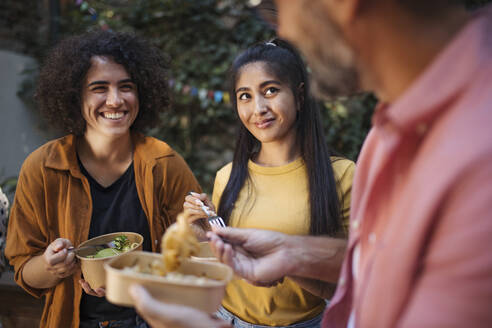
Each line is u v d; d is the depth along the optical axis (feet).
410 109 1.61
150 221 4.74
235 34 12.37
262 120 4.47
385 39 1.64
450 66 1.52
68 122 4.77
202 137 12.66
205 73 12.26
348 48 1.73
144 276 2.29
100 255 3.84
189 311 2.08
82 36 4.92
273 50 4.55
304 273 3.18
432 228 1.47
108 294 2.33
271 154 4.82
